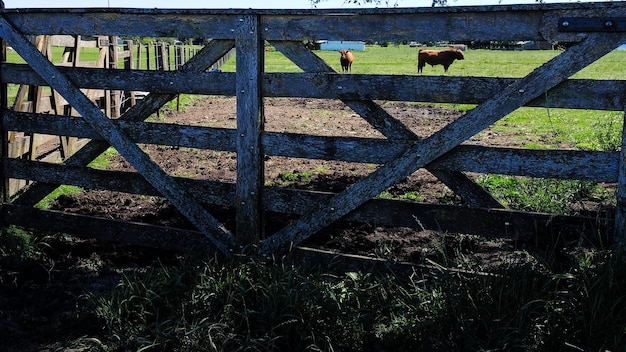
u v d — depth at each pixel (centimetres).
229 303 415
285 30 470
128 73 517
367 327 405
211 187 516
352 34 456
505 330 373
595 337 363
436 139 447
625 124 407
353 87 461
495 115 430
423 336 389
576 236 436
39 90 822
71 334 415
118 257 563
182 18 495
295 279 441
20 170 577
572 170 425
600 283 378
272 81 479
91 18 521
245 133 491
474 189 462
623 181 412
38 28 540
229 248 513
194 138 509
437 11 429
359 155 470
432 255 550
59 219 570
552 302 388
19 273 516
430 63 3459
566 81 414
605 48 402
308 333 392
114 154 1017
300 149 483
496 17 423
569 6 404
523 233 447
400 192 755
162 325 409
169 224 652
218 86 494
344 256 485
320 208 486
